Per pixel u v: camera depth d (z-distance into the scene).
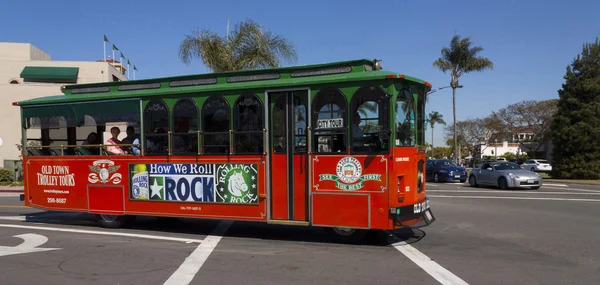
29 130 10.73
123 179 9.38
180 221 10.71
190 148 8.69
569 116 30.20
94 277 5.96
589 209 12.57
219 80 8.59
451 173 25.73
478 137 65.00
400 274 6.00
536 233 8.98
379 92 7.30
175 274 6.07
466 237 8.58
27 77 32.88
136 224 10.30
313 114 7.71
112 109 9.45
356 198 7.44
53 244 8.09
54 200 10.19
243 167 8.21
